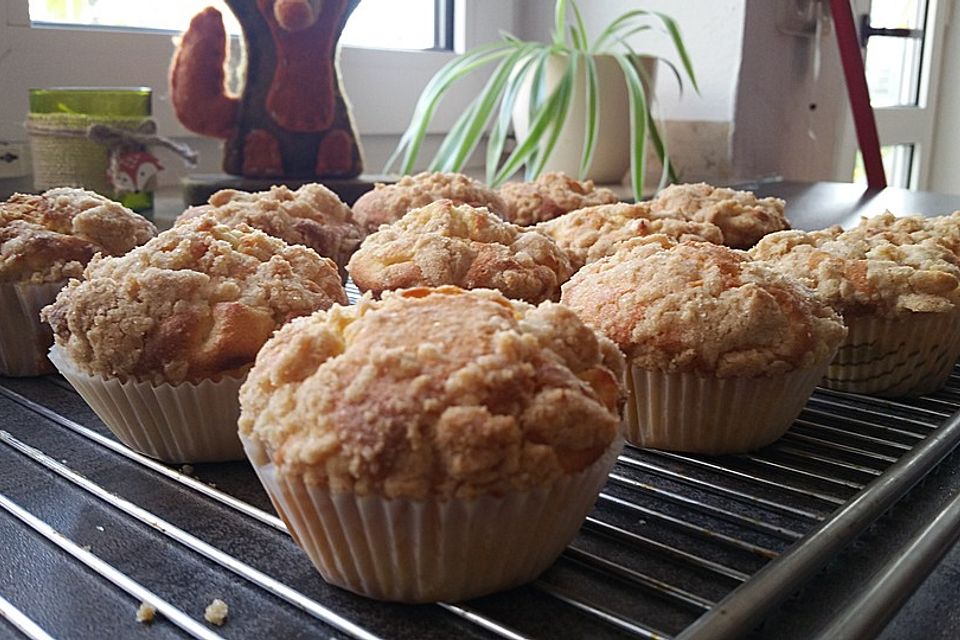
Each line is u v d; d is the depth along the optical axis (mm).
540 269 432
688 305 375
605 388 307
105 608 285
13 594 289
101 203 451
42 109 586
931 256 432
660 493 344
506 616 291
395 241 446
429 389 285
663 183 745
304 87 621
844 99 986
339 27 625
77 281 377
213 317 360
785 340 370
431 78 862
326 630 282
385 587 296
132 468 359
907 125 1086
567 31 955
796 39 899
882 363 422
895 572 273
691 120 891
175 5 708
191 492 345
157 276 363
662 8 889
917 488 341
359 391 287
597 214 504
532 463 283
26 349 426
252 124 620
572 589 299
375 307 312
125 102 601
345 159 645
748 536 323
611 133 777
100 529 321
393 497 281
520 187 593
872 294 414
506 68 733
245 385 311
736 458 379
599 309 389
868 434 389
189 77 604
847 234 460
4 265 412
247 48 610
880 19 1034
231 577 301
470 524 286
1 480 347
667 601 293
